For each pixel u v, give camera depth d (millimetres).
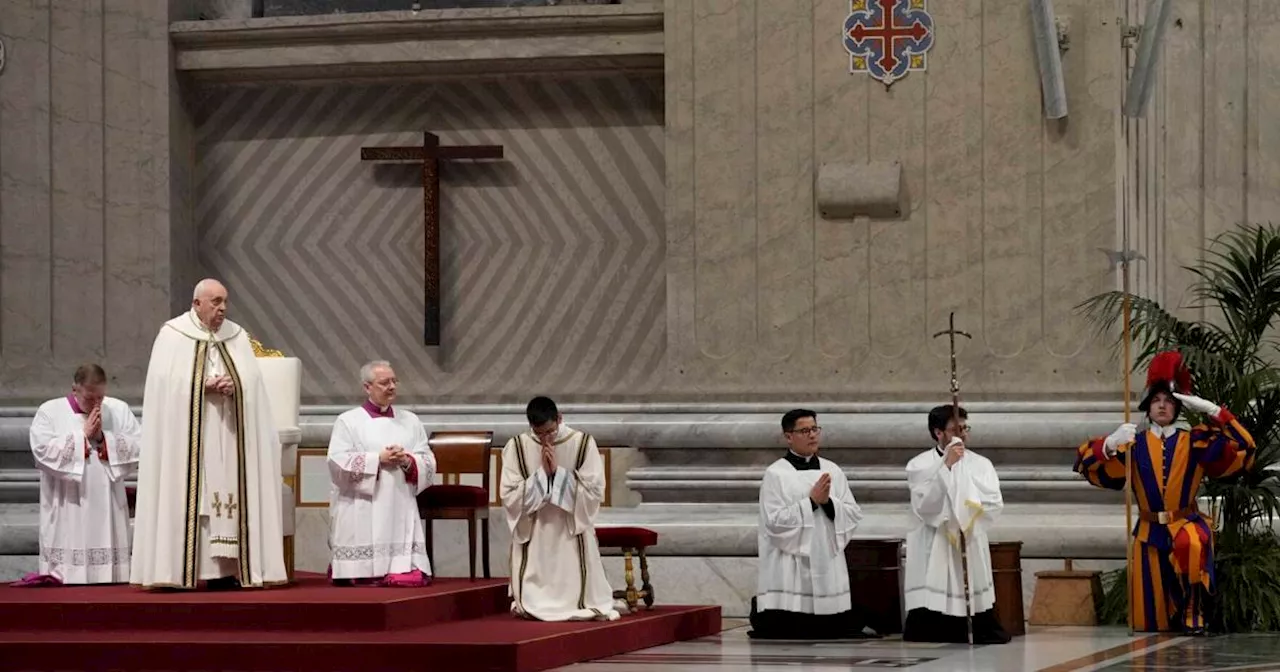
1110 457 15906
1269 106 20797
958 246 19156
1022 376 18969
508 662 12898
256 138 21422
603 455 19547
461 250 21125
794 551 15812
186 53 20938
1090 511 18188
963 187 19188
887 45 19312
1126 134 19781
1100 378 18844
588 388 20875
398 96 21203
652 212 20781
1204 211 20953
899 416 18781
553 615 15094
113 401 17203
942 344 19156
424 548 16281
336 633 13781
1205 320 20844
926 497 15398
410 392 21141
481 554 19000
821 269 19375
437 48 20531
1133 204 20031
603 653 14266
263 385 15750
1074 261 18953
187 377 15367
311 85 21312
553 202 20969
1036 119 19078
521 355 21031
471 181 21109
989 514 15383
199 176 21484
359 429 16203
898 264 19250
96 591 15344
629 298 20828
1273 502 15891
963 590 15305
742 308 19500
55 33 20828
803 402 19219
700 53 19672
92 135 20781
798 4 19500
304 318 21328
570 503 15281
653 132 20797
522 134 21031
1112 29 18938
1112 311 18672
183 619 14023
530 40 20391
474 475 19422
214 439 15383
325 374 21297
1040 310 19016
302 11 21406
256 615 13961
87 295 20703
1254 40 20844
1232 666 12461
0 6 20766
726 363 19500
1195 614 15539
